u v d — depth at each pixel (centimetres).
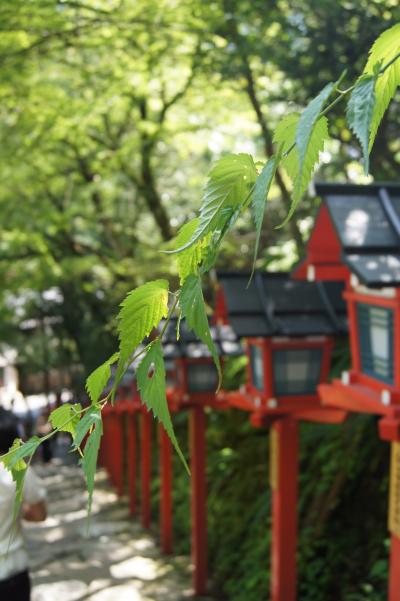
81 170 1076
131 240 1268
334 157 581
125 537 945
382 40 46
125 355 50
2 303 1652
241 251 855
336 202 303
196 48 632
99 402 50
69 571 780
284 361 456
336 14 454
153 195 1001
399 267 279
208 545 793
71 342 1777
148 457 1014
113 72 736
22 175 1034
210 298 754
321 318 455
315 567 590
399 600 348
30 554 854
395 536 353
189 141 925
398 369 305
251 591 624
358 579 567
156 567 800
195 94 811
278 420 476
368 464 643
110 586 725
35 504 337
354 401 338
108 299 1238
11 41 637
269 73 612
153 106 823
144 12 607
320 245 350
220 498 825
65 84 855
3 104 798
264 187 43
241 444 856
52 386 2903
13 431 333
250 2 524
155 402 49
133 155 980
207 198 48
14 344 1969
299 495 691
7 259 1230
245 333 438
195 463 689
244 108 809
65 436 2005
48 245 1192
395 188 313
